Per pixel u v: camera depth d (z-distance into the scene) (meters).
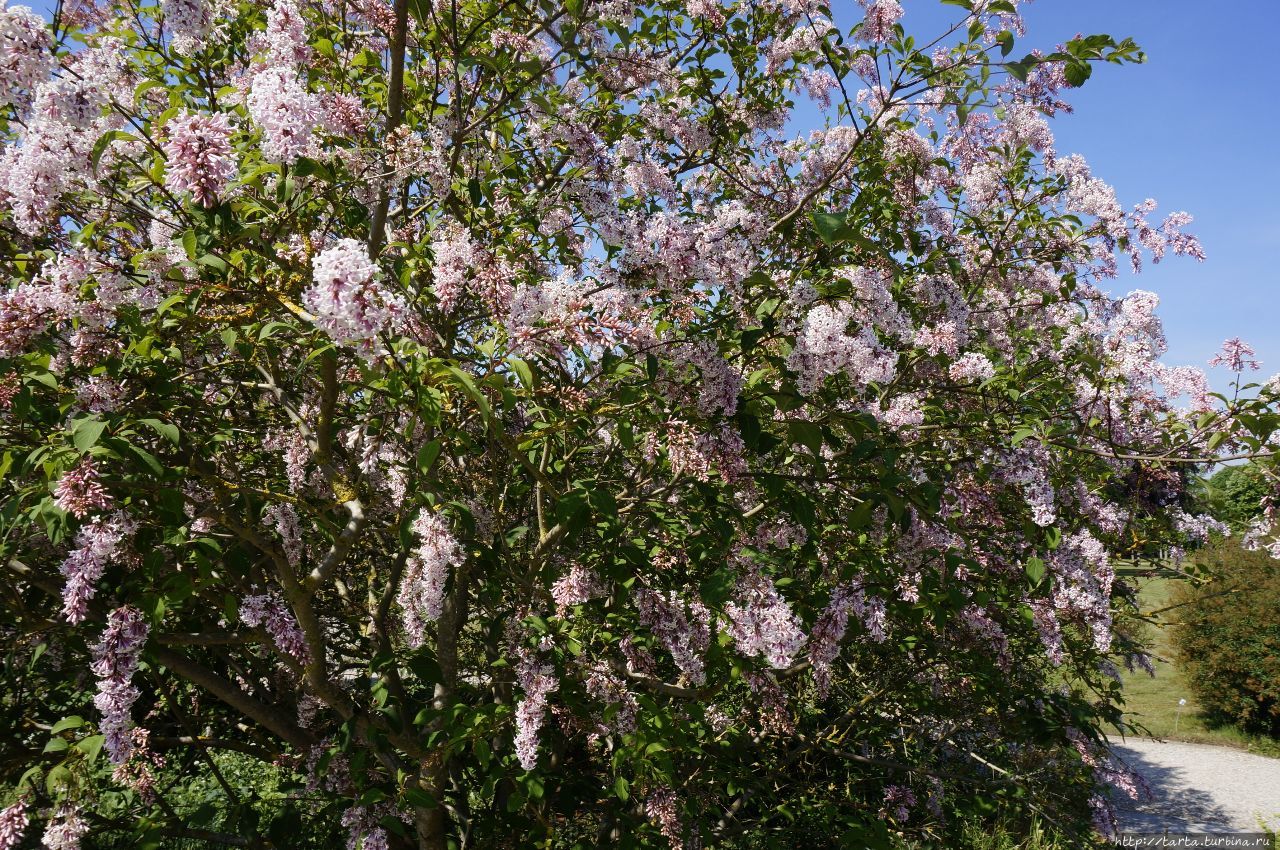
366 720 3.46
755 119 5.09
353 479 3.57
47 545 3.27
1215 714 15.13
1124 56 2.88
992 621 4.51
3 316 2.30
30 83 2.20
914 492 2.99
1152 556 5.95
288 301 2.41
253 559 3.65
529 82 3.18
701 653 3.23
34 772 2.88
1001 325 4.99
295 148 2.21
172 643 2.98
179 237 2.61
